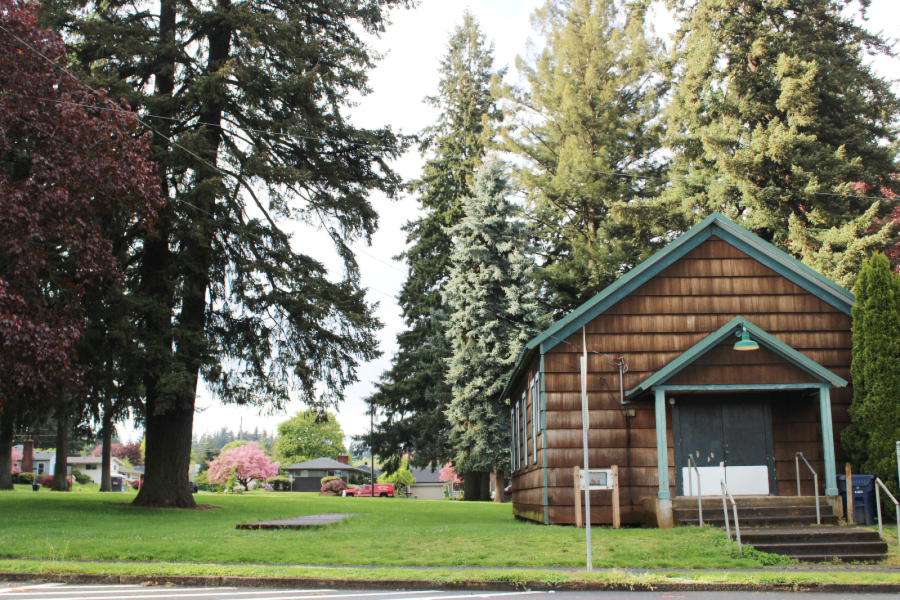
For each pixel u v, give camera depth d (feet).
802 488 57.36
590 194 120.16
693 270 61.00
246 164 70.90
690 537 44.37
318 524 55.47
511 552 40.70
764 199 101.50
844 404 59.41
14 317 44.24
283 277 70.59
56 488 135.74
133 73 76.07
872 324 56.54
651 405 58.85
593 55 124.47
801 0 110.01
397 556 39.81
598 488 53.88
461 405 122.62
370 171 83.97
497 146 135.85
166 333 66.18
